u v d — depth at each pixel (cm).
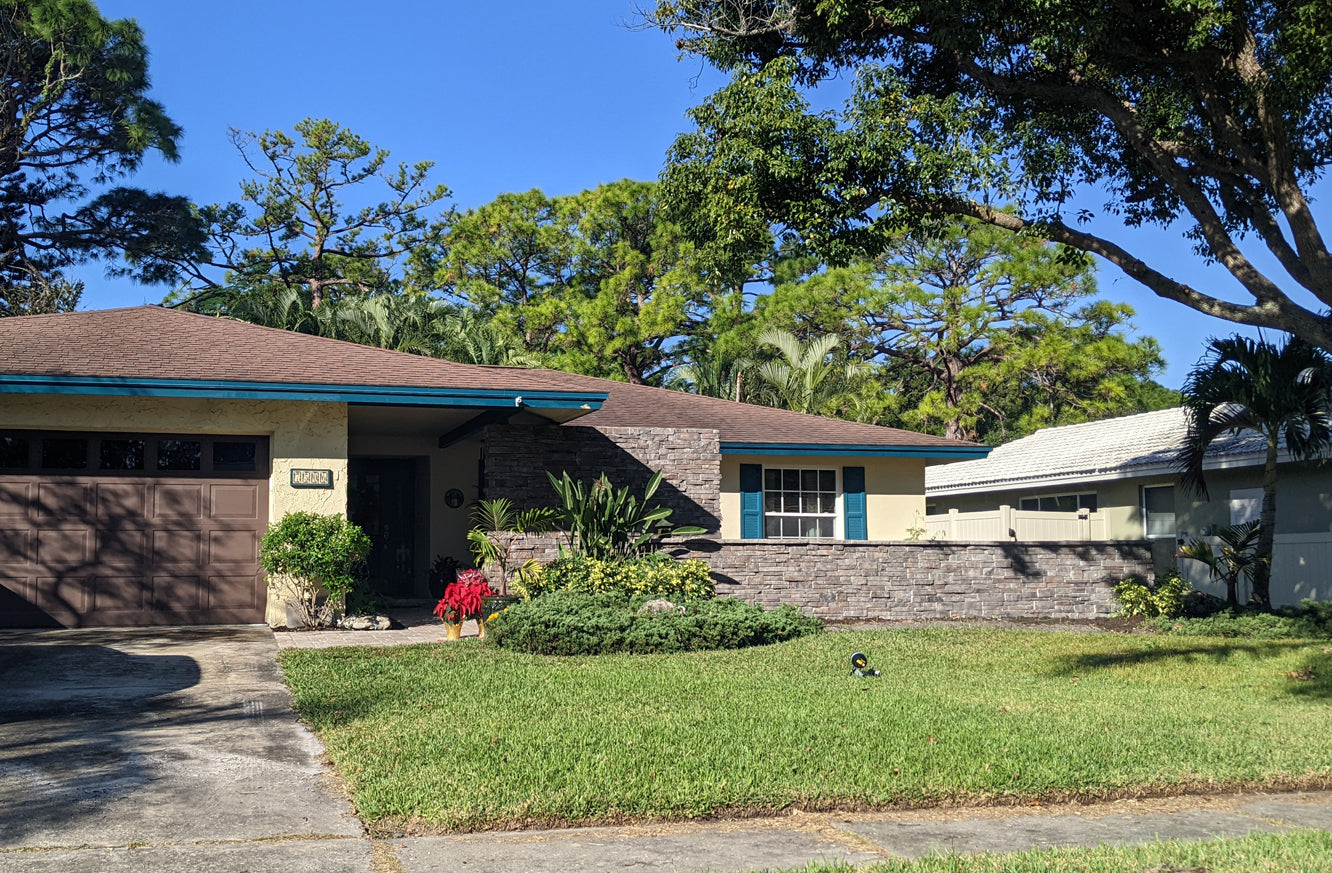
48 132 3806
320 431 1429
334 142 4684
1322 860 532
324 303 3762
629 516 1609
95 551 1369
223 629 1359
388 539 1961
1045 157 1333
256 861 516
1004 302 4056
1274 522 1653
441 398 1432
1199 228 1362
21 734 782
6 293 3556
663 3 1342
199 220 4262
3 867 498
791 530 1992
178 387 1317
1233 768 729
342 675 1030
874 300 3959
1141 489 2150
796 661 1178
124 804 608
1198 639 1428
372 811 588
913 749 748
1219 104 1141
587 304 4038
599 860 532
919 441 2023
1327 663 1197
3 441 1351
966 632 1469
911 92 1352
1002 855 545
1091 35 1119
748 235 1224
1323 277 1054
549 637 1214
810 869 514
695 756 713
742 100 1217
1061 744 775
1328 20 991
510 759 697
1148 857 540
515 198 4359
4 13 3441
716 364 3934
